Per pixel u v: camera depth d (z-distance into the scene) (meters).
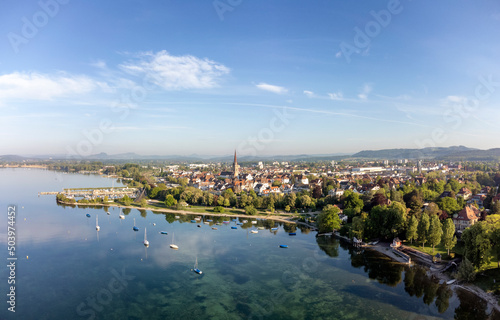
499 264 128.62
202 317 105.38
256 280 133.25
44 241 186.88
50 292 122.12
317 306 111.06
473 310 105.81
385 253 164.62
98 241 187.88
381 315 104.38
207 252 169.50
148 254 165.12
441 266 140.38
